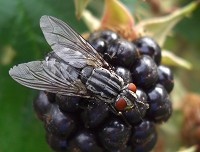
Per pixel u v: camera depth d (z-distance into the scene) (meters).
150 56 0.05
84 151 0.05
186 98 0.07
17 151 0.06
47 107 0.05
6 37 0.06
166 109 0.05
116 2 0.05
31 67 0.05
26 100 0.06
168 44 0.07
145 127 0.05
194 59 0.07
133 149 0.05
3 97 0.06
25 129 0.06
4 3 0.06
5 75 0.06
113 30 0.06
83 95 0.05
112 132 0.05
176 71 0.07
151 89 0.05
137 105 0.05
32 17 0.06
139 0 0.06
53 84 0.05
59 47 0.05
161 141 0.06
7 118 0.06
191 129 0.07
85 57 0.05
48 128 0.05
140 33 0.06
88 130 0.05
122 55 0.05
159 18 0.06
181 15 0.06
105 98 0.05
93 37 0.05
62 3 0.06
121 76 0.05
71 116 0.05
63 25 0.05
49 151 0.06
